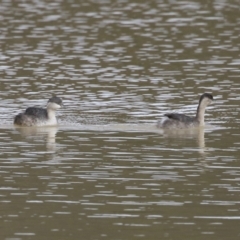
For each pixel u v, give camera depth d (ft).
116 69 103.76
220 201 53.57
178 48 117.60
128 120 78.59
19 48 116.88
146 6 157.38
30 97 88.48
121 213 51.21
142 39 124.57
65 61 108.47
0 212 51.24
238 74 100.89
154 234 47.75
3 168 61.41
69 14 147.64
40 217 50.47
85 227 48.80
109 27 134.72
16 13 147.64
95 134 73.05
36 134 73.10
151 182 57.77
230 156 65.21
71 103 85.81
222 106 85.10
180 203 53.16
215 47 118.42
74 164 62.59
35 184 57.16
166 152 66.54
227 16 146.00
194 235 47.60
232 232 48.03
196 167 61.93
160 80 97.45
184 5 158.71
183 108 83.82
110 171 60.64
